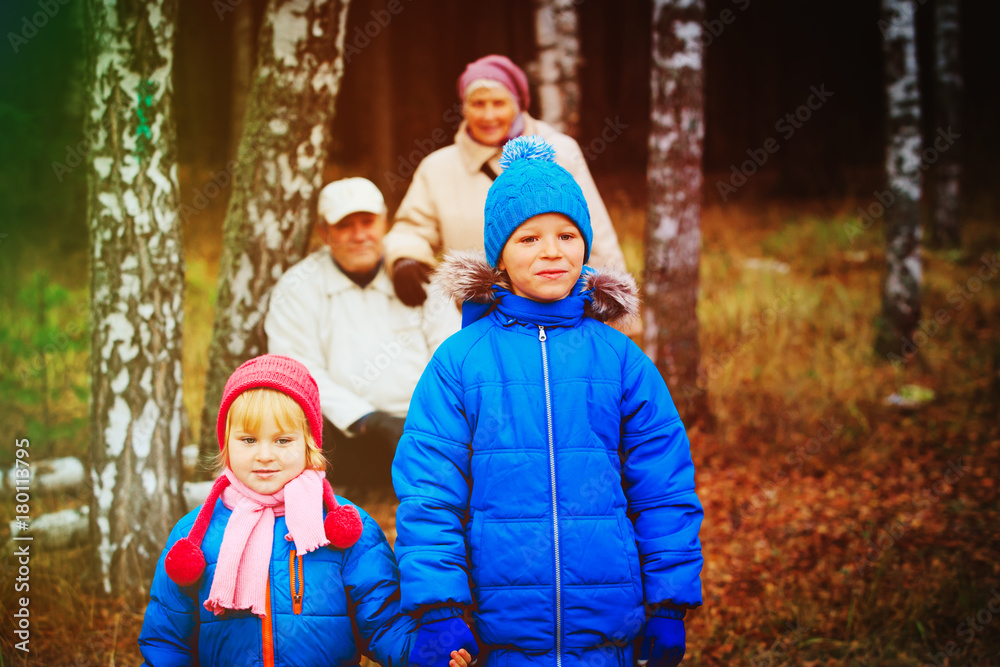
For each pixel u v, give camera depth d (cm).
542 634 177
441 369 191
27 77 985
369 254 369
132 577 333
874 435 539
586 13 1541
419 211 397
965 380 630
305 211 389
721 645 321
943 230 975
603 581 178
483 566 180
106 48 318
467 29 1465
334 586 181
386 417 355
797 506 450
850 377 619
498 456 182
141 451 333
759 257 972
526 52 1234
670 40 517
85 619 315
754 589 364
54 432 426
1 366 550
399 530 181
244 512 181
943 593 348
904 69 651
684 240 528
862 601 348
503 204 191
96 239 328
